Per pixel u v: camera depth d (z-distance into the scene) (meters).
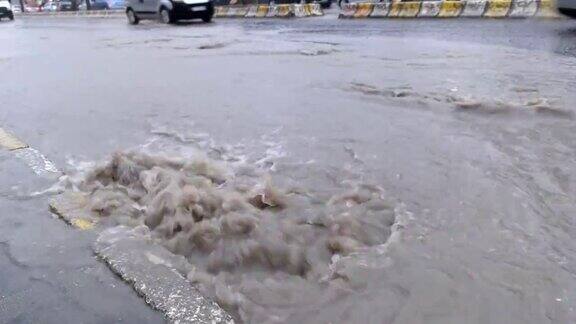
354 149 4.67
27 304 2.59
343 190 3.76
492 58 9.38
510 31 13.52
